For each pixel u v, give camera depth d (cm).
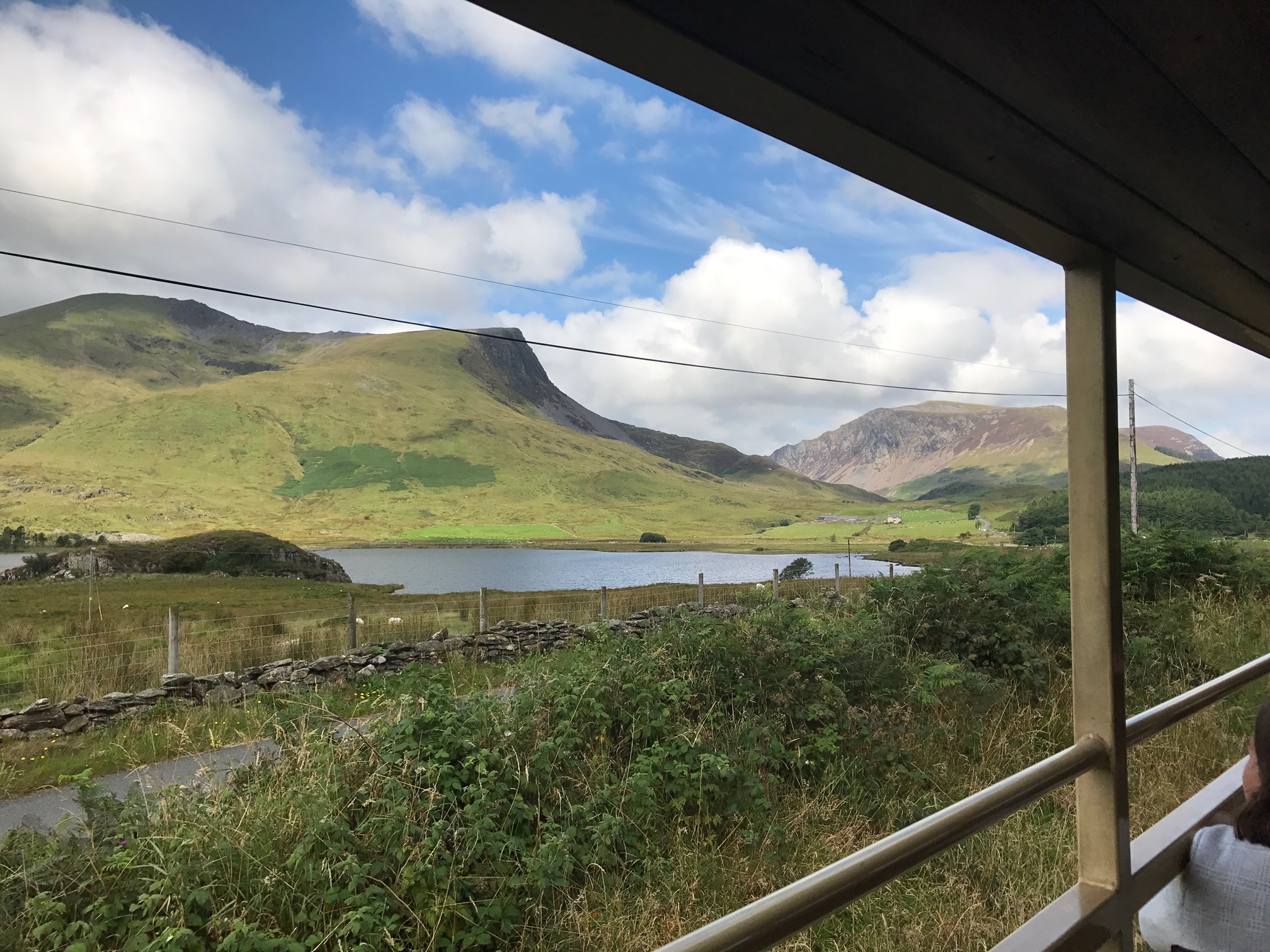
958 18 98
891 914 336
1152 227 164
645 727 495
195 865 342
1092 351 166
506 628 1187
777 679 565
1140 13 109
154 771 650
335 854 357
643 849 411
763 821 431
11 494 17025
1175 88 128
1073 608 165
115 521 16050
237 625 1444
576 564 8844
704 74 98
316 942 312
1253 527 3659
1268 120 138
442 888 348
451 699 498
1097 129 131
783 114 109
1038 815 427
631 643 624
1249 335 246
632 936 344
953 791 481
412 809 398
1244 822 138
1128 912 152
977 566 886
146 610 1820
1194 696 188
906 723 540
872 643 638
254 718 761
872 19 95
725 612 1365
